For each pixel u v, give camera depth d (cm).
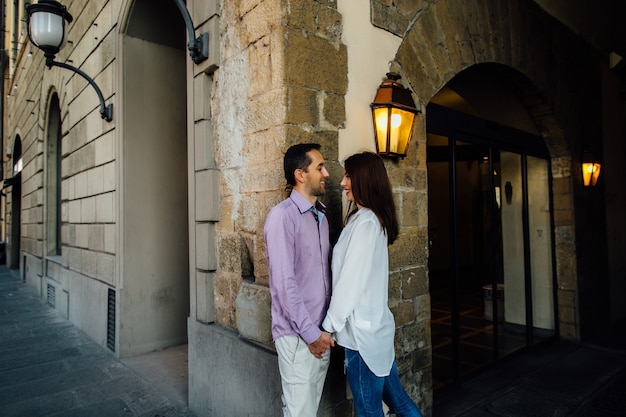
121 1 439
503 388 369
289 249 191
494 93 496
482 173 430
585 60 585
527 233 492
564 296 521
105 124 481
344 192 257
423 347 299
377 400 193
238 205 274
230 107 282
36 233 887
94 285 509
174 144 482
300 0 241
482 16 386
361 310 192
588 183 546
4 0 1408
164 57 478
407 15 309
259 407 244
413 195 300
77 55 584
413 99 302
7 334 536
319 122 246
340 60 260
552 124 518
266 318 240
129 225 446
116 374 389
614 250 623
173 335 476
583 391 362
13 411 315
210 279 303
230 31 281
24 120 1037
